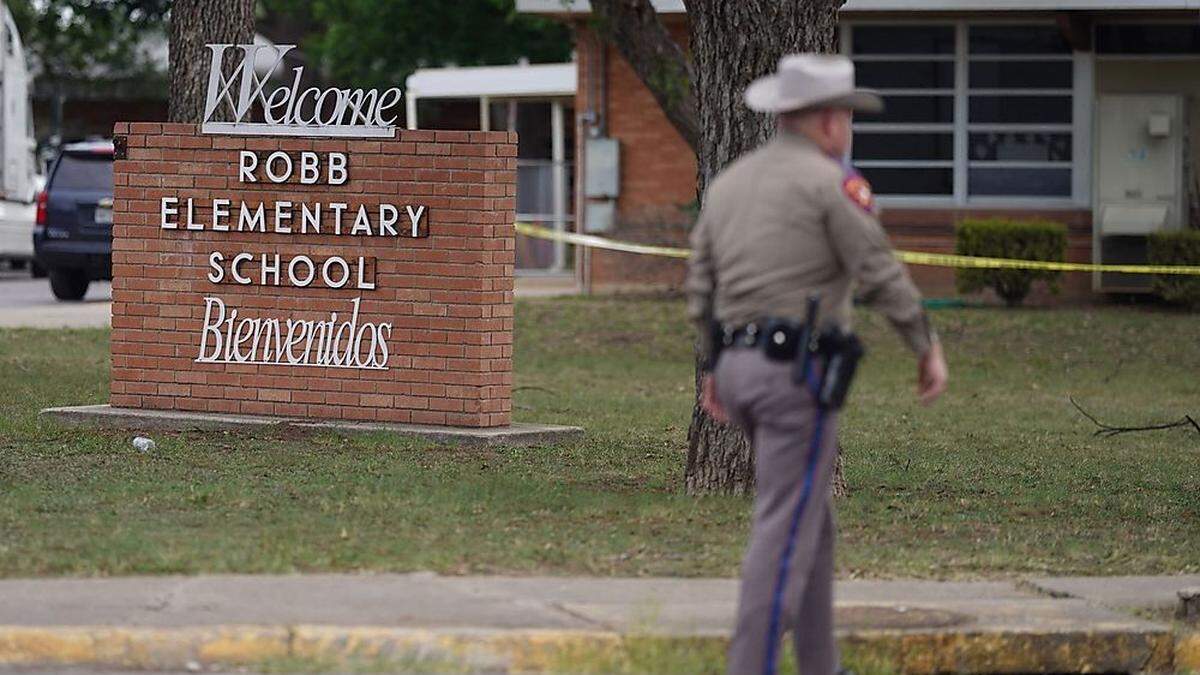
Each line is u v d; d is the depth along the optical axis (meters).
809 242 12.02
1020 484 22.22
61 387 29.16
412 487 19.83
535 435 23.92
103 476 20.19
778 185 12.11
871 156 46.91
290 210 24.34
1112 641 14.50
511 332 24.14
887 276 11.91
